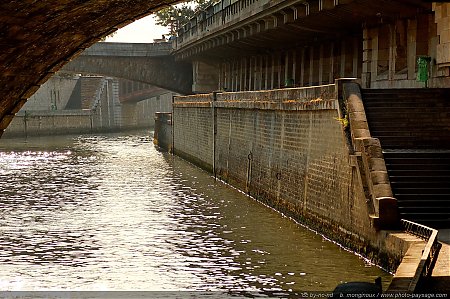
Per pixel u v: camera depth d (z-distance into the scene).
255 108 40.62
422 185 24.67
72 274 22.83
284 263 23.69
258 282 21.44
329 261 23.72
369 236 23.44
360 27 41.59
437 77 30.39
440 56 28.70
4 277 22.45
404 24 35.34
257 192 39.72
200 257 24.91
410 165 25.41
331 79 47.50
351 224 25.30
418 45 33.56
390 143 27.42
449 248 20.17
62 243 27.53
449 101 28.52
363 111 26.61
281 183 35.06
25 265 24.05
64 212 34.84
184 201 38.72
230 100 47.91
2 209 35.78
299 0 37.25
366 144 24.50
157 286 21.25
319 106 29.22
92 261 24.55
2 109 22.73
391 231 22.22
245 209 35.88
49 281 21.97
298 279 21.61
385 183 23.34
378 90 29.00
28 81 22.14
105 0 17.00
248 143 42.50
